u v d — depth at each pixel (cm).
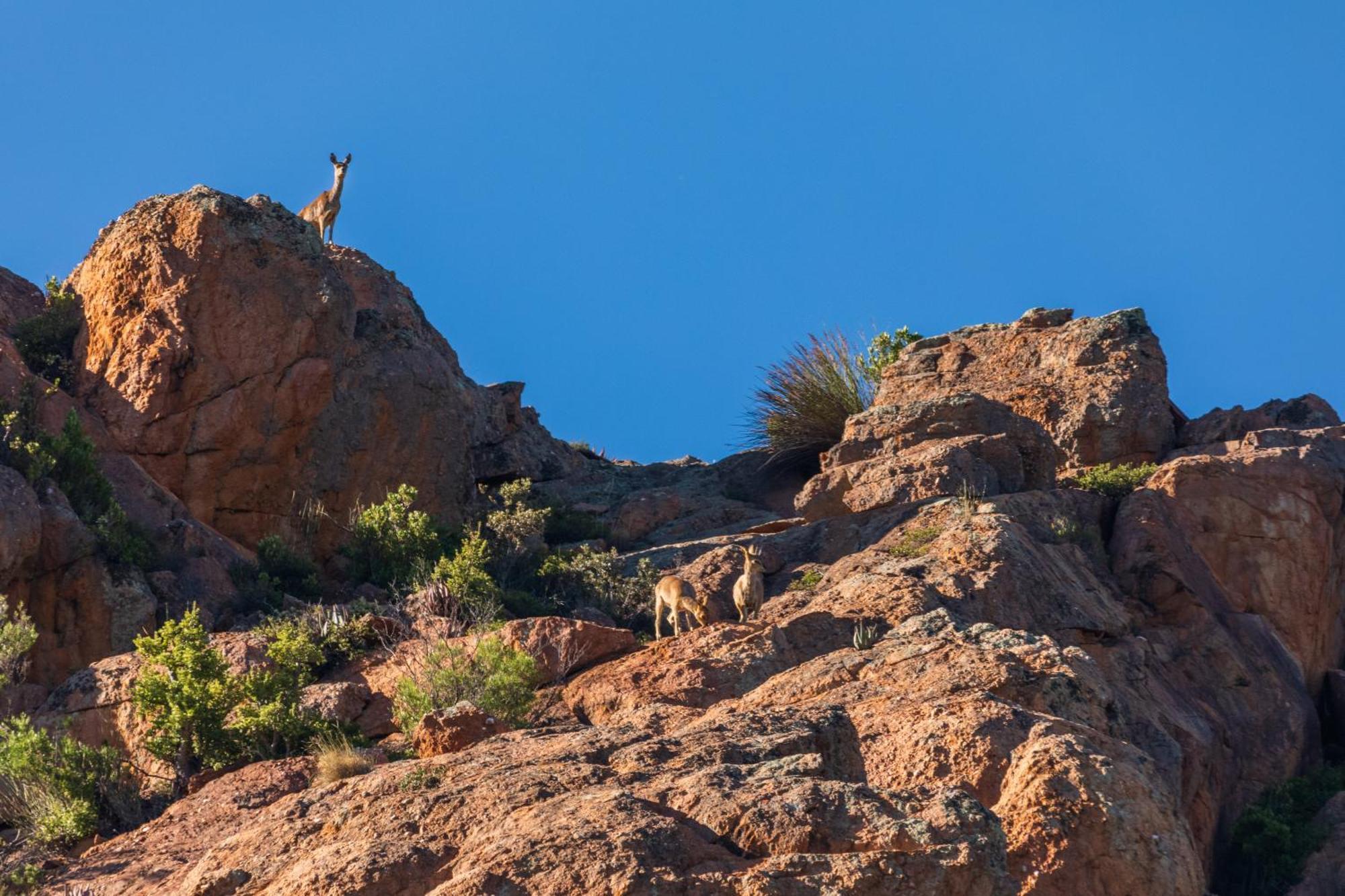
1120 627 7394
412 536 9400
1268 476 9025
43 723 6075
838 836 2898
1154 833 3625
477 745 4116
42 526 7575
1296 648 8631
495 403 13450
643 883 2725
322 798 3684
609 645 6512
